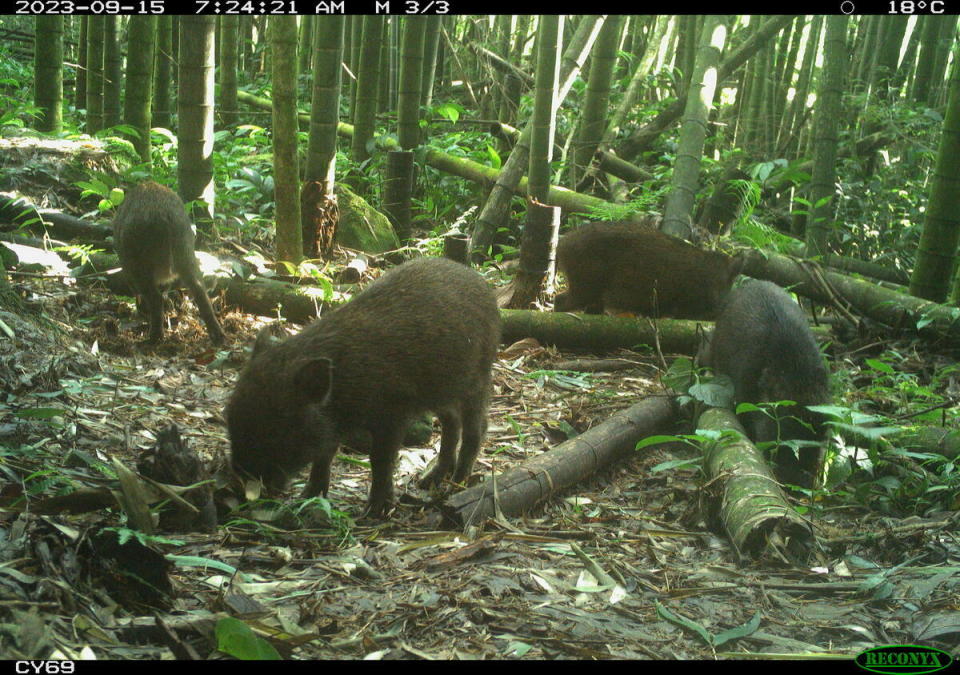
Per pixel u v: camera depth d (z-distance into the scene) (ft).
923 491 10.03
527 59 32.99
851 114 23.49
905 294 16.63
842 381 13.11
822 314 17.03
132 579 6.88
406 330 9.02
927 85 23.59
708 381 11.65
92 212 16.19
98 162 17.44
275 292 14.16
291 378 8.34
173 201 12.80
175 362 12.45
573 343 14.43
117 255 13.71
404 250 17.65
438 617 7.07
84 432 9.83
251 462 8.47
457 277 9.72
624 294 14.88
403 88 19.53
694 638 7.12
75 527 7.16
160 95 22.03
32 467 8.63
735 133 28.96
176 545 7.59
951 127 15.21
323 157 16.25
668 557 8.54
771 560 8.33
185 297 14.06
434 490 9.48
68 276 13.96
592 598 7.63
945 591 7.92
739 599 7.75
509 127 21.29
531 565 8.07
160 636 6.41
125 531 6.88
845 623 7.44
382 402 8.91
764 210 21.95
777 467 10.34
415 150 20.20
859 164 21.59
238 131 22.80
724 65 21.61
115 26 19.63
